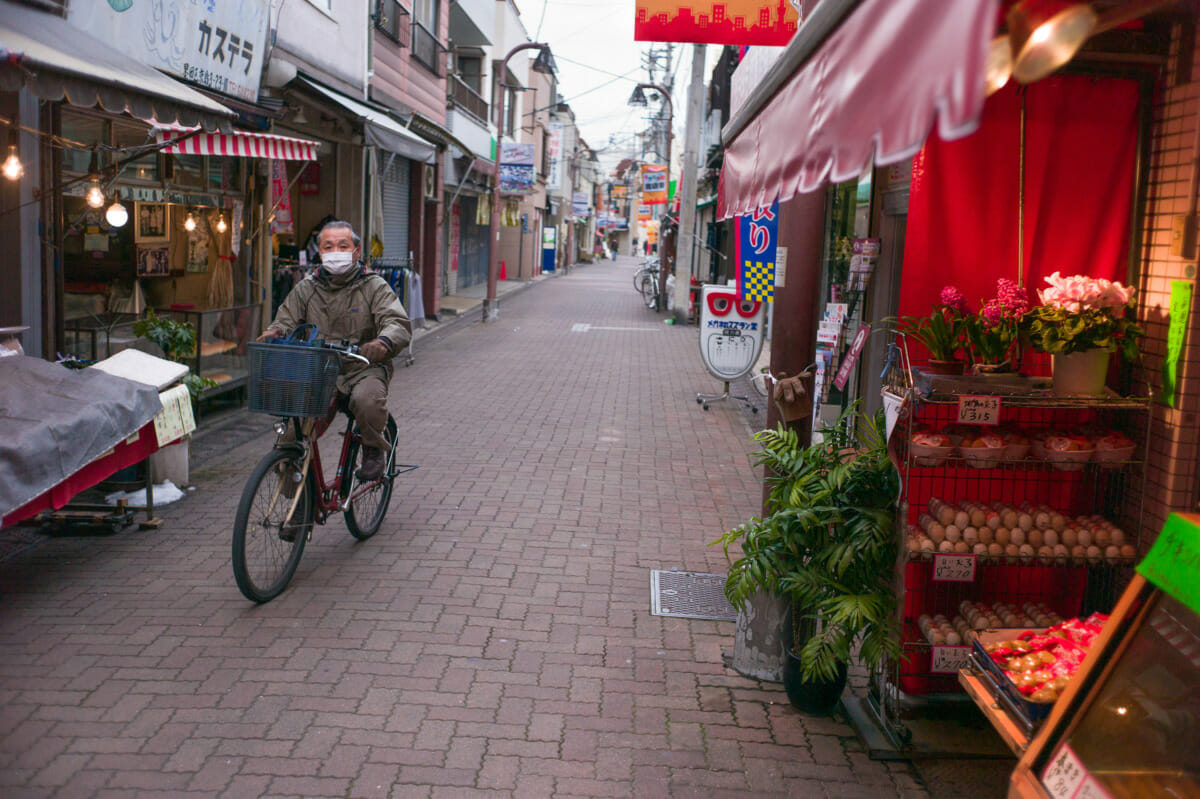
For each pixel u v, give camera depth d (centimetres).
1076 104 392
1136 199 387
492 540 620
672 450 916
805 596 387
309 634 463
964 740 384
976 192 403
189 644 446
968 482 407
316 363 477
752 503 744
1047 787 269
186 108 599
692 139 2181
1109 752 260
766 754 375
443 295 2717
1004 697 322
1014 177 400
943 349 380
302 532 528
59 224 704
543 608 511
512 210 3011
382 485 626
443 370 1363
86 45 588
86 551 568
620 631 487
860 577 390
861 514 385
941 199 404
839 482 388
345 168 1547
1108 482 402
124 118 799
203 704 390
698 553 617
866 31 206
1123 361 394
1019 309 372
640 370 1454
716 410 1141
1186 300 356
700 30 551
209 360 914
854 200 894
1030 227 402
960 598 414
